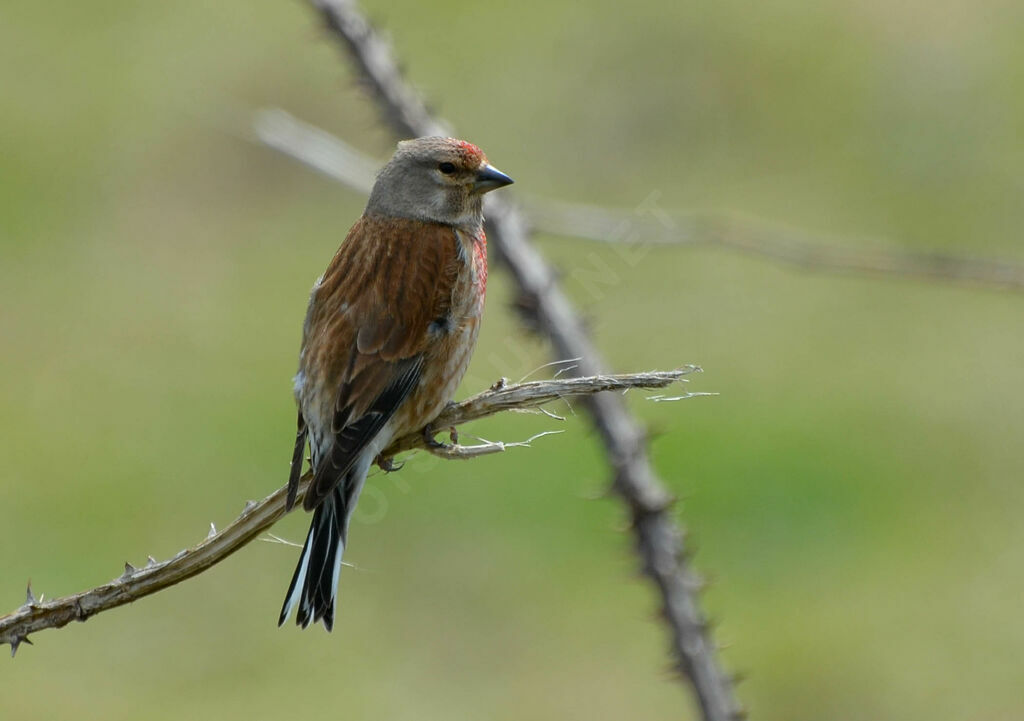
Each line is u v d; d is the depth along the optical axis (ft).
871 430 41.22
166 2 55.36
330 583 20.38
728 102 51.44
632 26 53.83
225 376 43.47
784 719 34.60
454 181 23.29
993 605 36.29
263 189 49.21
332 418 21.30
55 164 49.55
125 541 38.60
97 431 41.60
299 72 51.57
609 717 34.83
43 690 35.45
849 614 36.40
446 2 55.16
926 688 34.22
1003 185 48.47
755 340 43.09
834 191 48.62
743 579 37.45
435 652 36.60
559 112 50.90
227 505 39.60
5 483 40.09
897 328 44.34
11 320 45.24
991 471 39.96
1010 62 52.49
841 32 53.93
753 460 39.88
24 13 55.01
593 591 37.27
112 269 46.78
